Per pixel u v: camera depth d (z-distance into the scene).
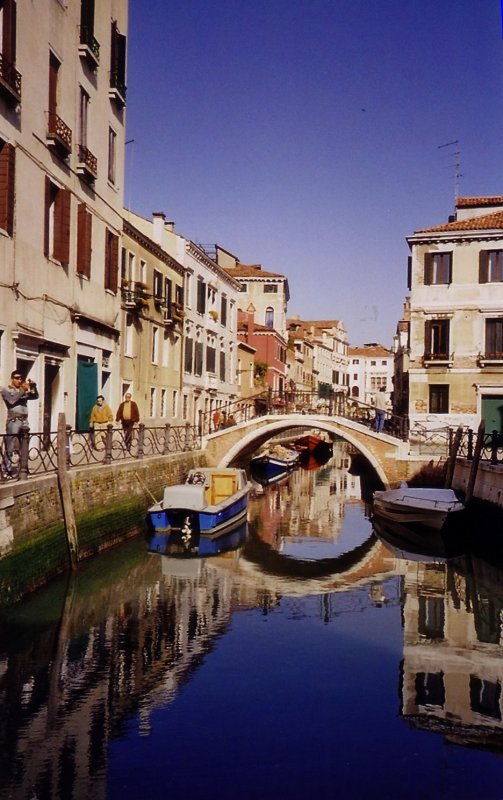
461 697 8.77
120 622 11.36
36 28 15.21
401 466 24.91
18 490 10.87
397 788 6.72
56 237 16.81
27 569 11.14
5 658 9.59
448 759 7.27
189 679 9.14
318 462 50.66
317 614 12.20
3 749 7.21
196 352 32.69
